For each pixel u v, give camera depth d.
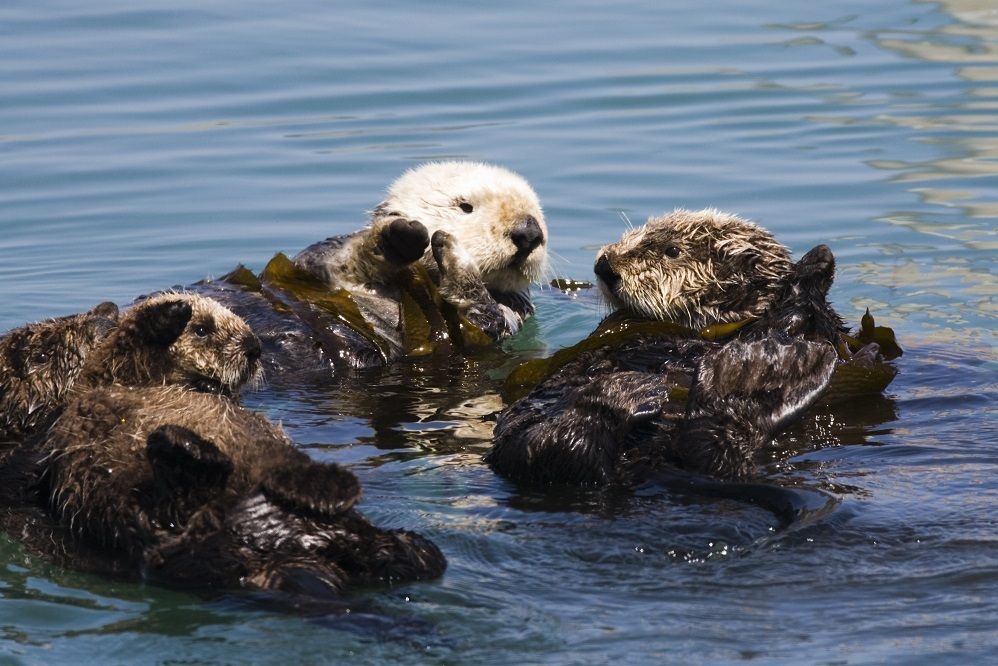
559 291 22.02
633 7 35.47
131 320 13.12
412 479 13.05
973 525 11.34
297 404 15.88
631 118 27.38
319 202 23.53
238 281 18.44
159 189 24.06
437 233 18.44
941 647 9.38
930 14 34.03
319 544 10.34
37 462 12.12
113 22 33.53
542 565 10.85
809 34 32.78
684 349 14.59
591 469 12.31
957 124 26.61
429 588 10.33
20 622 10.12
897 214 22.78
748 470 12.55
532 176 24.41
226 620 9.78
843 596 10.20
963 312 19.23
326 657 9.31
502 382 16.81
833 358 13.33
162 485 10.66
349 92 28.73
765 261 15.63
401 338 18.27
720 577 10.58
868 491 12.18
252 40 32.09
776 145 25.88
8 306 19.83
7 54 30.75
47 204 23.45
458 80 29.52
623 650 9.41
